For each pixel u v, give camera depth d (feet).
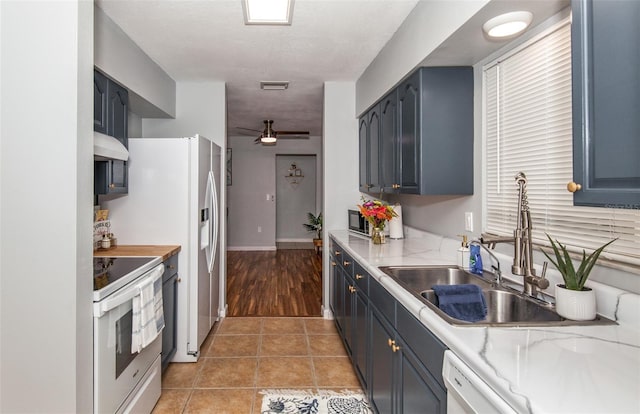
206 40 8.87
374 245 9.31
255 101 14.94
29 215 4.72
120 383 5.79
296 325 11.94
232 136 25.80
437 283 6.61
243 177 26.16
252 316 12.78
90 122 5.09
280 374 8.69
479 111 7.09
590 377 2.78
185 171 9.15
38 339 4.73
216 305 11.73
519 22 5.02
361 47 9.36
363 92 11.44
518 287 5.49
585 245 4.75
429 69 7.21
